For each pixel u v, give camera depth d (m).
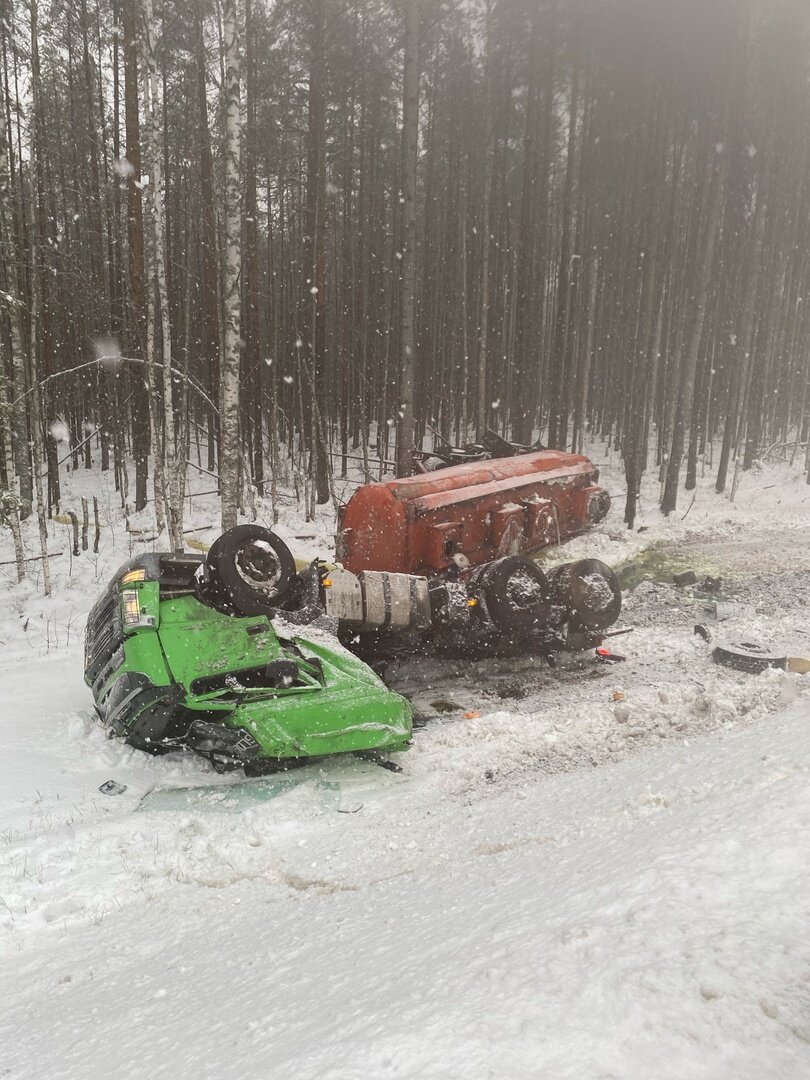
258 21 24.34
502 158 30.56
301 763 5.98
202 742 5.95
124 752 6.29
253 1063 1.96
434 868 3.96
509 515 10.78
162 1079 2.07
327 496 20.16
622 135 24.38
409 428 15.36
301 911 3.66
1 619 11.25
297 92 26.62
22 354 15.29
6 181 14.88
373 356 31.20
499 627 8.56
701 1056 1.54
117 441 22.14
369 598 7.89
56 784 5.73
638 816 3.69
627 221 27.75
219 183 21.33
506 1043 1.67
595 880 2.69
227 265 11.03
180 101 26.23
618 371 31.56
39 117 18.25
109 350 22.50
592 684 7.97
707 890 2.25
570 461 13.66
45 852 4.63
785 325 30.22
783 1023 1.59
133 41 18.00
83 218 25.12
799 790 2.99
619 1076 1.52
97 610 7.05
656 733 6.06
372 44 27.78
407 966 2.40
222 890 4.18
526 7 23.50
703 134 21.45
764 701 6.23
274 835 4.84
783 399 31.09
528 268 21.62
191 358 25.19
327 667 6.48
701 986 1.74
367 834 4.74
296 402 28.94
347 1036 1.92
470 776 5.65
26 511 17.97
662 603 11.06
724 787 3.61
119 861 4.54
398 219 30.30
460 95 29.95
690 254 24.77
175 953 3.39
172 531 13.34
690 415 22.52
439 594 8.41
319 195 20.09
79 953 3.58
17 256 17.16
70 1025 2.75
